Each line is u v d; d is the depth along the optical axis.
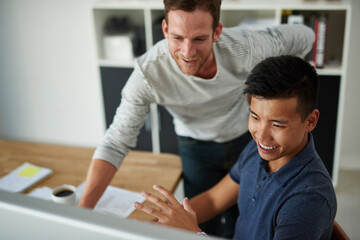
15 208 0.50
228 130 1.77
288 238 0.96
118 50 3.09
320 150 2.87
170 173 1.62
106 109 3.21
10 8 3.45
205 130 1.77
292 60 0.96
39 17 3.42
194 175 1.92
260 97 0.95
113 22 3.10
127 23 3.13
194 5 1.18
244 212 1.25
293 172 1.04
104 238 0.47
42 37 3.49
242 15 3.09
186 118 1.75
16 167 1.69
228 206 1.43
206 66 1.49
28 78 3.67
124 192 1.49
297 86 0.92
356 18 2.89
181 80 1.51
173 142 3.17
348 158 3.27
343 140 3.23
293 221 0.97
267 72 0.95
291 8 2.62
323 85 2.73
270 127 0.98
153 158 1.74
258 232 1.13
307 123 1.00
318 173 1.01
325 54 2.85
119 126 1.52
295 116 0.95
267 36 1.58
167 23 1.26
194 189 1.95
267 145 1.00
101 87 3.15
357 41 2.95
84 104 3.66
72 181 1.58
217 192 1.42
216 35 1.34
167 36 1.34
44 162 1.73
